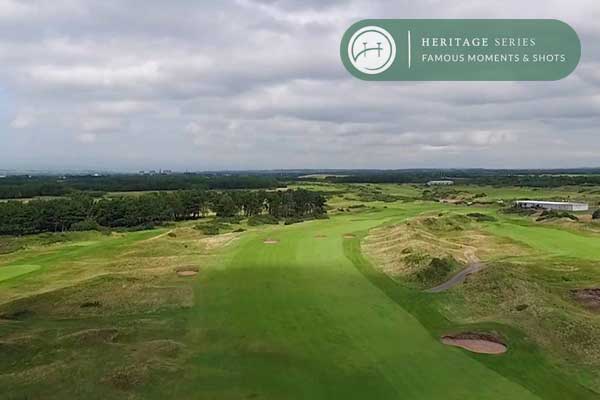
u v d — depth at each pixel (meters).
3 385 23.80
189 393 23.25
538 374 24.83
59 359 26.84
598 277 45.44
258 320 33.66
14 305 38.16
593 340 27.47
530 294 35.09
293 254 55.75
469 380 24.31
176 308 37.12
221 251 59.88
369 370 25.58
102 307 37.50
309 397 22.84
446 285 41.44
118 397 22.86
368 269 48.03
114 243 69.19
